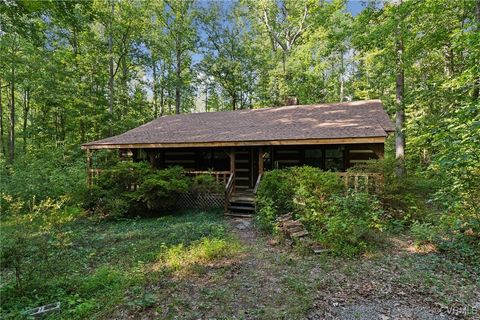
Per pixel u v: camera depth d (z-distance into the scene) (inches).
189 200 437.4
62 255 237.3
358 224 241.8
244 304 158.1
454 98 380.8
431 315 145.2
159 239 280.7
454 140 221.6
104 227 342.3
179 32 975.6
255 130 452.1
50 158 682.8
